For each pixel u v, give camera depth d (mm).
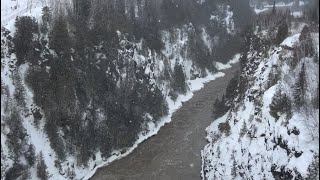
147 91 111938
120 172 84688
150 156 90875
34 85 90188
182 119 110625
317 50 80125
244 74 105875
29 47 94250
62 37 98188
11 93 86125
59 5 109000
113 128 94812
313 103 68625
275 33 104562
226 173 77375
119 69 108438
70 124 89062
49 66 94688
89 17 112438
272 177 67938
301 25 105000
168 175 81938
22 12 105250
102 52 106938
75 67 97438
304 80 72438
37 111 87375
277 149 69562
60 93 90375
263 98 80562
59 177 81625
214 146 87562
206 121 107625
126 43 116438
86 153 87062
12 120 81562
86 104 94750
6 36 92812
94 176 83812
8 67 89562
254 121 80062
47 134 86125
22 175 77812
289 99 72938
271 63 91500
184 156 89688
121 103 101375
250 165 73875
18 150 79500
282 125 70750
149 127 103438
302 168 62031
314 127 65500
